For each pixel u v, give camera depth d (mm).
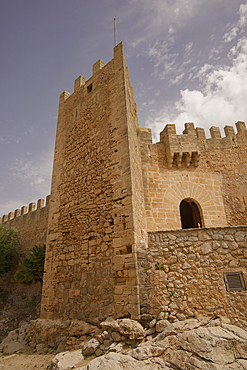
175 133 13484
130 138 9414
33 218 26625
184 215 16672
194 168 13398
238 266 6887
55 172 12555
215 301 6555
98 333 7188
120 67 10766
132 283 7105
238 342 5324
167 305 6688
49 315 9422
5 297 23406
